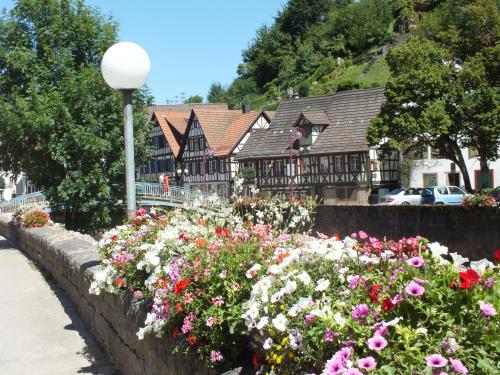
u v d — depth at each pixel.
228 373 3.74
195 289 4.45
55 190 23.47
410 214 23.61
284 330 3.23
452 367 2.43
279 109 56.31
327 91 88.00
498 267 3.18
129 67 7.19
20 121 22.38
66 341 7.92
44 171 23.69
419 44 34.62
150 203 34.16
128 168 7.57
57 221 26.72
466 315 2.75
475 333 2.59
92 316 8.26
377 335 2.66
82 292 9.02
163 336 4.88
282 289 3.49
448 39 35.44
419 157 45.66
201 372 4.10
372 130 35.03
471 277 2.77
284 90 106.69
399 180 46.06
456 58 35.75
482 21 34.31
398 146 33.72
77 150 22.23
